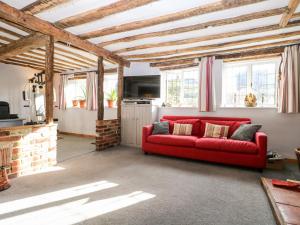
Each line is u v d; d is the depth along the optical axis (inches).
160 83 199.3
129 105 192.5
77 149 175.8
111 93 230.8
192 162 139.2
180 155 142.7
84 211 73.7
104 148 176.7
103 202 80.7
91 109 240.5
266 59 161.5
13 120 148.9
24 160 110.7
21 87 247.4
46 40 124.1
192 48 159.3
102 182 101.5
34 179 104.0
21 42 139.9
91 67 249.3
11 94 238.1
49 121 125.2
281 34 129.5
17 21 102.7
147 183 101.1
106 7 97.5
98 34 132.3
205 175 113.6
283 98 142.8
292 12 97.9
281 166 124.6
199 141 136.1
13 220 67.4
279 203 72.6
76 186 96.0
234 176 112.3
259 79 166.7
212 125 151.8
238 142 125.5
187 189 94.3
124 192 90.3
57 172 115.3
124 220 68.3
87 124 251.6
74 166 127.0
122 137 197.0
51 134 126.1
